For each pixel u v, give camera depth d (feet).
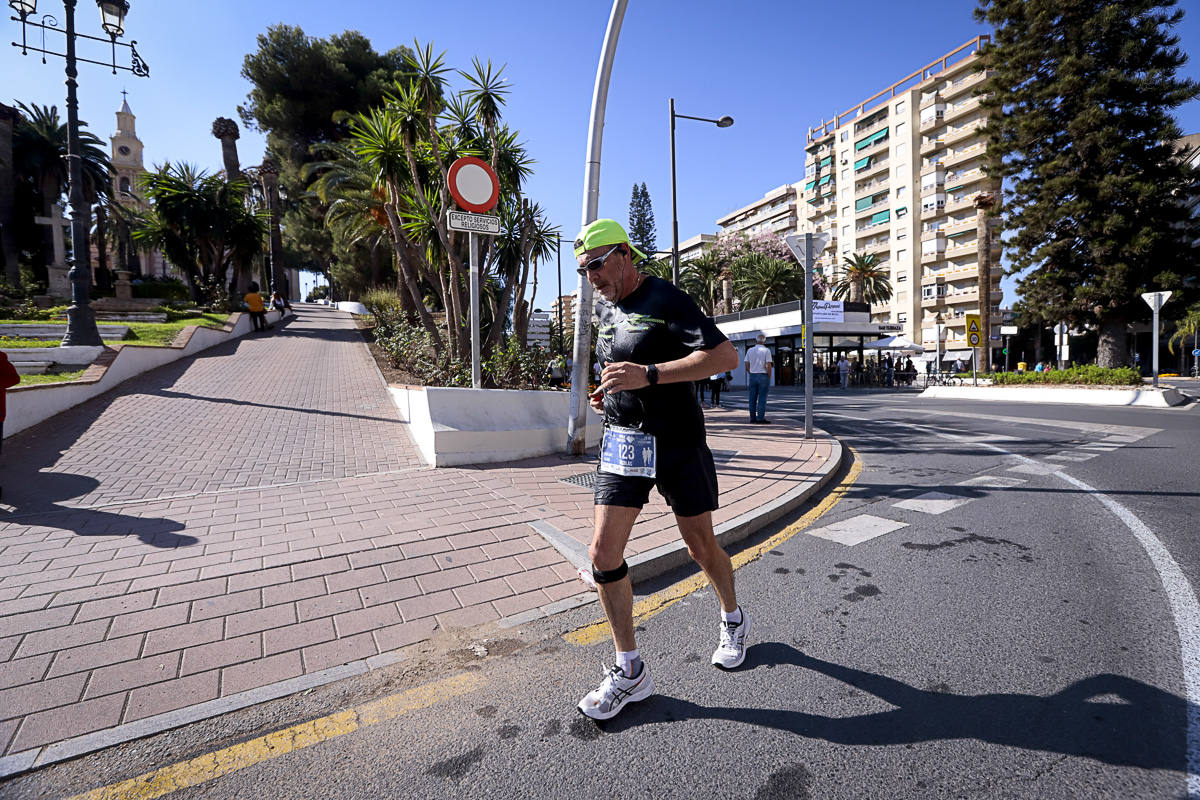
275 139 126.82
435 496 15.89
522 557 11.88
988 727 6.49
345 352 50.62
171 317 65.26
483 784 5.88
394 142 31.19
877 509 15.80
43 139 106.93
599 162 21.02
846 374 94.63
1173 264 60.85
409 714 7.13
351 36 120.47
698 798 5.57
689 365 6.19
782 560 12.15
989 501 16.26
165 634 8.75
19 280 93.61
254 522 13.58
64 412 25.48
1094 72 62.75
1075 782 5.59
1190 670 7.48
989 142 72.54
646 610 10.00
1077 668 7.63
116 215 125.90
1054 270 67.56
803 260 26.20
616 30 20.10
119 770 6.17
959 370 115.34
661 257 135.44
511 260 34.83
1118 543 12.44
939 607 9.66
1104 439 27.30
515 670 8.13
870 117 190.80
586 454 22.11
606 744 6.47
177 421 25.13
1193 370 119.55
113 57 37.17
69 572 10.71
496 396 21.39
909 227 175.32
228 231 85.05
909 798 5.47
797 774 5.86
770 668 7.95
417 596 10.18
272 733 6.79
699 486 7.16
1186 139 123.95
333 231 106.11
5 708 7.04
